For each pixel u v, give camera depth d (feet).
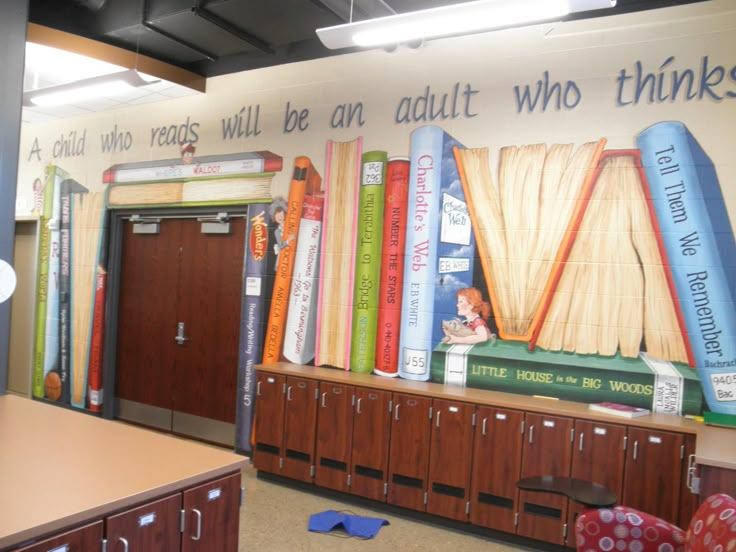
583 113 12.39
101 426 8.80
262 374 14.66
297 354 15.71
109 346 19.76
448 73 13.89
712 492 8.34
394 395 12.69
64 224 21.06
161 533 6.48
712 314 11.14
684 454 10.04
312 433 13.73
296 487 14.19
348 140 15.21
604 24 12.24
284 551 10.77
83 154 20.66
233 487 7.45
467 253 13.47
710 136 11.26
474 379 13.24
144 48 16.08
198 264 18.12
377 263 14.64
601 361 12.01
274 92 16.47
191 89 17.37
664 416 11.10
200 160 17.79
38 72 16.46
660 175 11.65
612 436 10.57
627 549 7.54
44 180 21.81
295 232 15.93
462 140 13.66
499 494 11.46
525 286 12.82
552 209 12.62
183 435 18.24
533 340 12.67
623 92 12.04
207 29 14.33
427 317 13.89
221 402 17.48
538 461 11.14
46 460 7.07
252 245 16.62
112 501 5.91
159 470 6.92
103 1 14.66
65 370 20.71
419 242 14.10
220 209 17.49
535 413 11.20
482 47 13.51
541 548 11.23
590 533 7.64
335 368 15.10
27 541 5.24
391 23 10.00
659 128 11.68
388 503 12.75
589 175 12.28
